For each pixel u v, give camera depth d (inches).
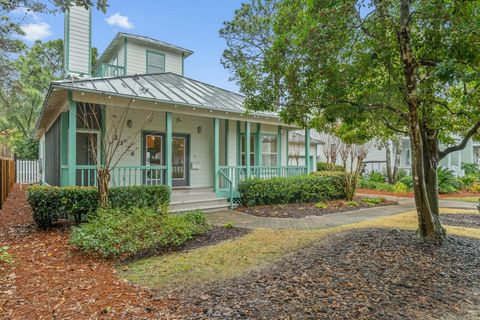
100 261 185.8
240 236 245.3
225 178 407.5
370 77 197.2
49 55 999.6
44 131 622.2
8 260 169.5
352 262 166.7
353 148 674.2
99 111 374.0
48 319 110.7
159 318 111.2
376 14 173.5
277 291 133.2
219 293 134.3
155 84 410.9
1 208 361.7
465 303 124.6
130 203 295.6
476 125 198.4
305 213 360.8
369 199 467.5
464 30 127.0
